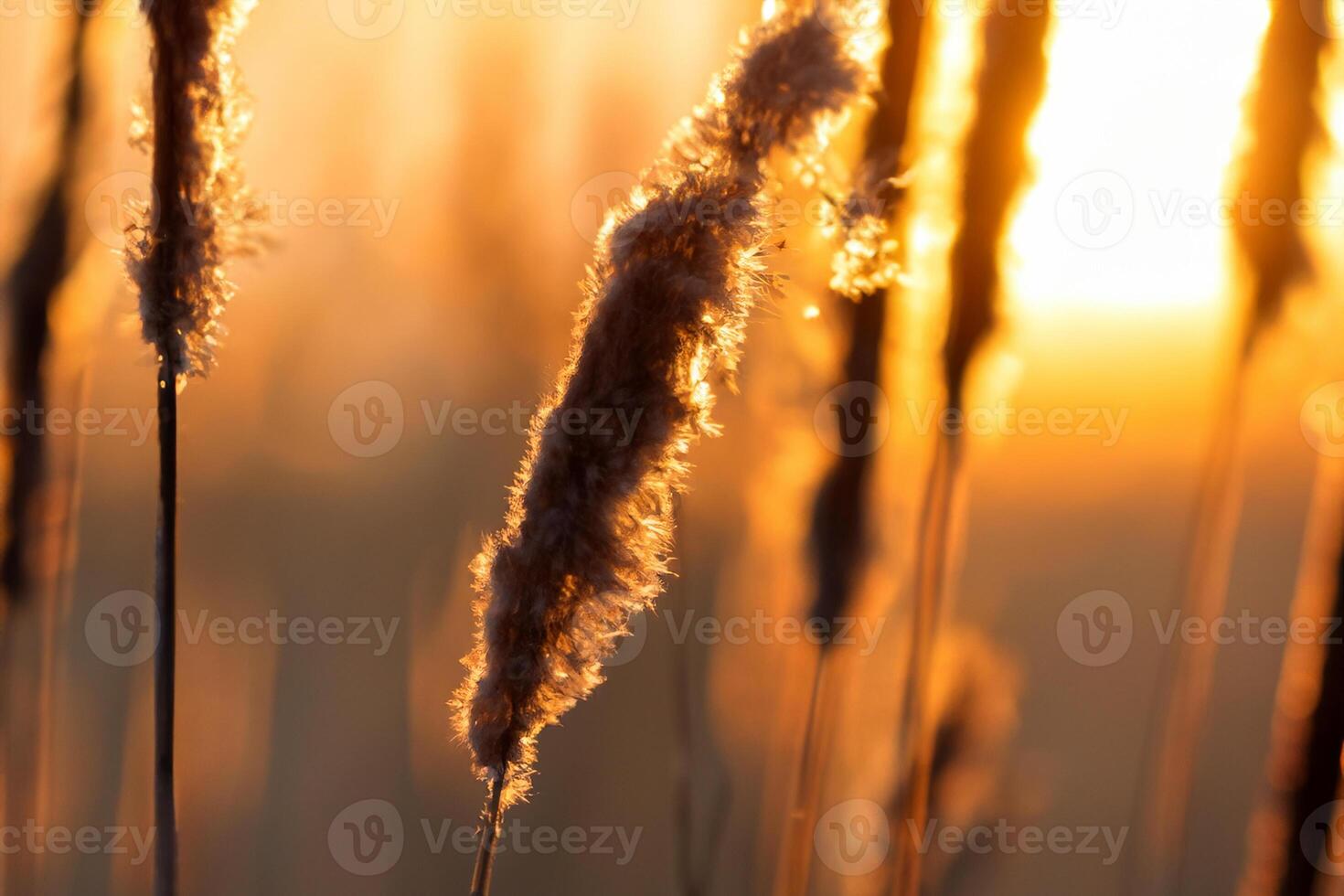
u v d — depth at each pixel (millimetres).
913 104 1360
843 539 1404
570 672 1271
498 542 1278
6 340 1393
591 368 1262
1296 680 1366
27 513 1411
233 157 1275
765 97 1253
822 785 1444
